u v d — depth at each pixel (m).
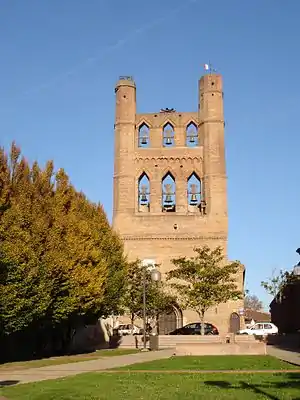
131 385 18.42
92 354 38.47
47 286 33.75
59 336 43.66
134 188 68.56
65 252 37.56
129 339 49.62
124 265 52.78
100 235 48.91
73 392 16.62
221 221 66.50
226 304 62.88
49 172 40.34
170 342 49.09
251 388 17.12
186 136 70.69
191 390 16.86
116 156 69.44
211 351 35.88
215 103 69.69
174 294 62.88
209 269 51.16
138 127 70.88
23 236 32.31
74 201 43.19
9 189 34.38
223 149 68.56
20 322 31.62
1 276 30.42
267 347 45.31
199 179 69.31
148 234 66.75
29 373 24.09
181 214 66.88
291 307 68.88
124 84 70.75
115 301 50.22
